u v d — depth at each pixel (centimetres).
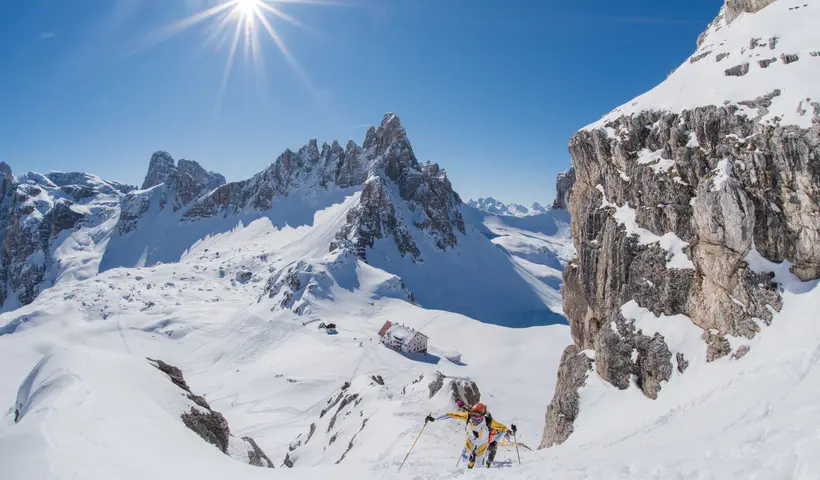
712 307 2562
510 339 12150
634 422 2442
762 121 2586
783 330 2155
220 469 1047
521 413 7369
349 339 12500
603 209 3534
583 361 3312
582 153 3909
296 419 8281
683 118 3062
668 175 3062
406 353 11138
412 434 3066
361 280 17638
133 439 1080
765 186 2481
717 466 839
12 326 16300
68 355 1497
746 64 2911
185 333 16050
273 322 14950
